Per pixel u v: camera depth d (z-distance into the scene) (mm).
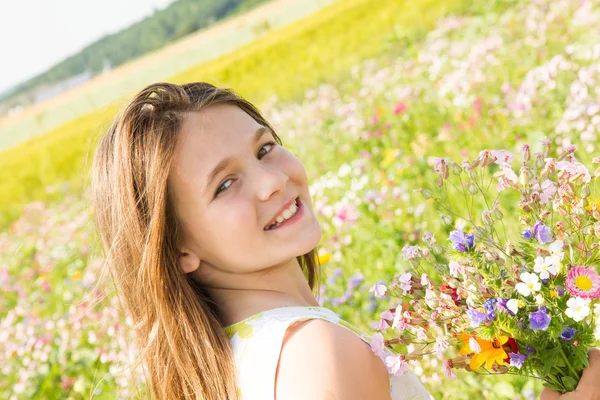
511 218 4039
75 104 26609
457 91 6398
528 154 1721
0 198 16781
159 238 1766
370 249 4621
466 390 3057
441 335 1577
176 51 26250
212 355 1742
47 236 9125
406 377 1740
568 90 5270
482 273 1571
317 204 5648
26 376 5121
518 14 8555
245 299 1829
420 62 8328
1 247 9992
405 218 4703
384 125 6828
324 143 7684
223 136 1791
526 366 1560
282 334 1642
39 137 22203
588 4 6816
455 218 4445
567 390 1599
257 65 16422
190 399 1798
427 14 13164
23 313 6152
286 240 1784
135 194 1816
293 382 1578
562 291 1545
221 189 1772
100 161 1924
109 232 1906
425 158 5453
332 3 21781
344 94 9625
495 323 1522
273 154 1862
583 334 1545
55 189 14234
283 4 23766
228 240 1759
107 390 4523
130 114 1836
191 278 1887
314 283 2352
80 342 5105
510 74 6652
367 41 14484
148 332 1854
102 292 2104
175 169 1778
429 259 1694
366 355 1599
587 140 4445
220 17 32406
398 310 1603
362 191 5645
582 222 1601
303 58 15359
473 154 5391
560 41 6875
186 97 1840
